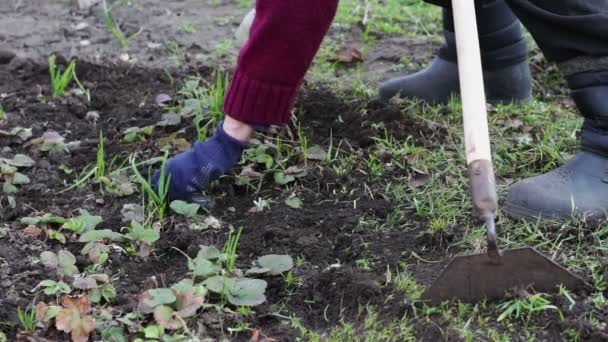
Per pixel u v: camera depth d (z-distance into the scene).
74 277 2.64
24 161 3.35
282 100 2.81
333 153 3.43
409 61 4.41
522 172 3.25
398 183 3.20
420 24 4.91
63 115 3.80
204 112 3.64
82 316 2.40
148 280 2.61
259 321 2.49
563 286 2.46
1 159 3.32
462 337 2.34
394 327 2.42
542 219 2.84
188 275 2.69
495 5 3.61
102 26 4.89
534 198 2.85
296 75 2.76
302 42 2.68
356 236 2.87
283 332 2.43
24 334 2.38
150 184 3.14
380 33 4.78
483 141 2.40
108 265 2.75
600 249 2.70
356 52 4.41
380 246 2.81
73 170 3.37
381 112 3.63
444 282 2.44
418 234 2.87
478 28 3.67
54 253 2.76
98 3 5.19
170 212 3.07
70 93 3.98
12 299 2.54
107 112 3.84
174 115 3.63
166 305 2.45
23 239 2.88
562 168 2.91
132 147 3.50
